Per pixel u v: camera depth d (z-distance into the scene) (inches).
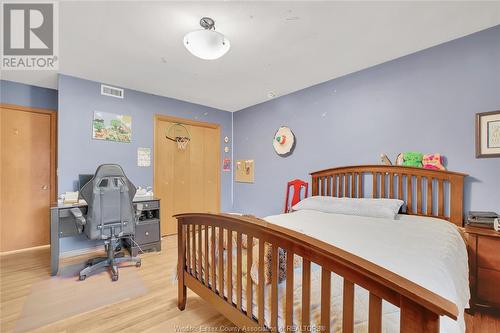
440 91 84.6
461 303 40.3
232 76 112.9
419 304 24.1
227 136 175.9
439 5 64.6
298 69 104.9
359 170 103.7
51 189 127.1
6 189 116.7
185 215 64.9
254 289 45.8
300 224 73.2
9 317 65.3
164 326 61.1
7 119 116.3
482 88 76.5
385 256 45.3
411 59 91.1
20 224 120.0
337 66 102.2
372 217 83.0
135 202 113.4
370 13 67.7
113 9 65.8
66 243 113.0
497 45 73.9
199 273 61.4
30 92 121.3
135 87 127.7
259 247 42.9
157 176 142.1
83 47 86.0
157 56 93.0
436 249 50.1
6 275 91.9
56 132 128.2
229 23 72.2
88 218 89.0
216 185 170.6
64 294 77.5
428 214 85.7
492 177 74.7
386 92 97.8
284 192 140.2
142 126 135.0
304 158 128.8
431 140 86.7
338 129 113.7
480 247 66.1
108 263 96.4
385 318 29.8
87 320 63.8
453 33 78.2
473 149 78.1
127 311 68.0
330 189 114.6
